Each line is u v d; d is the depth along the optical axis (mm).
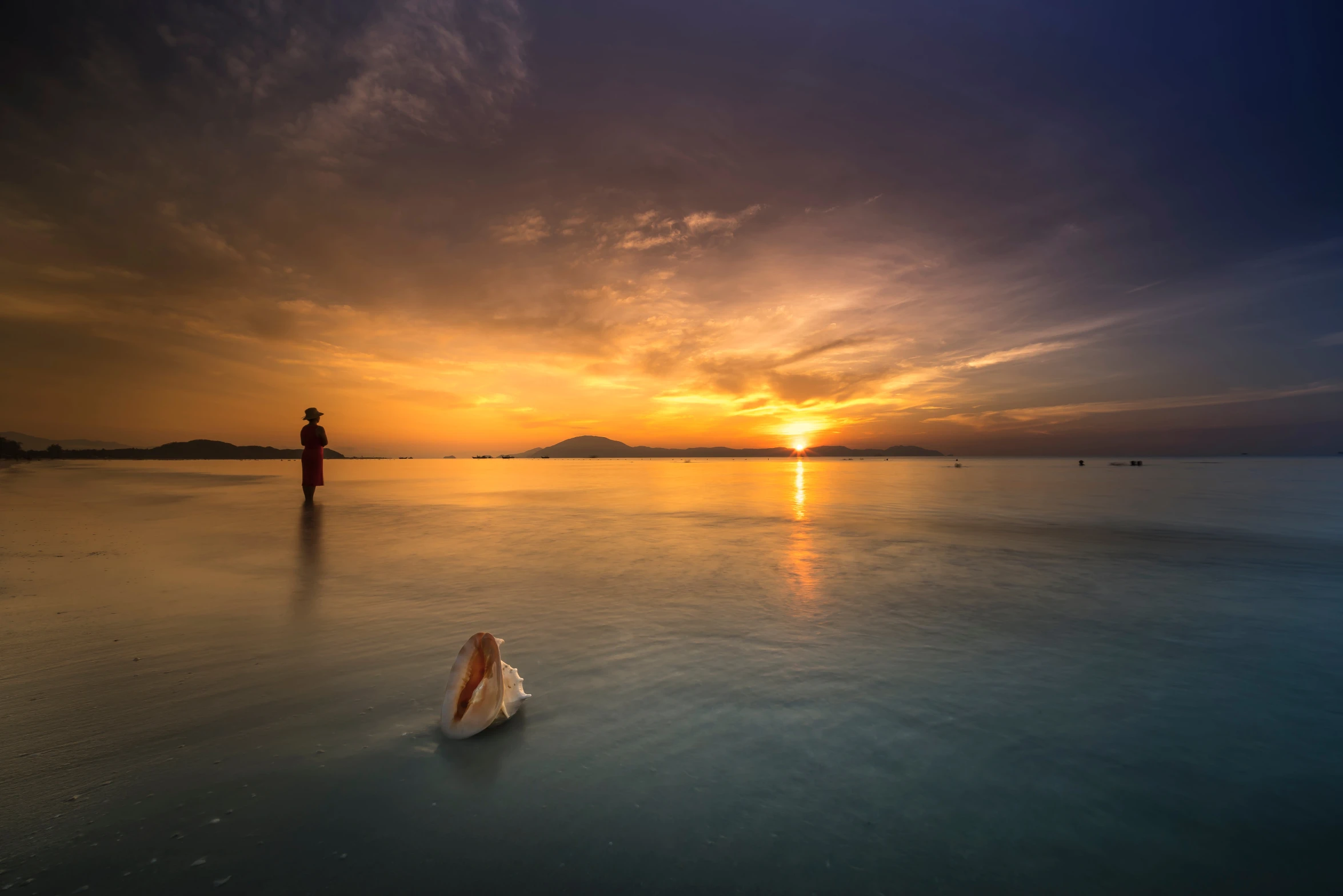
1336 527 12555
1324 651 4668
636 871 2145
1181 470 58625
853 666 4309
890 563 8430
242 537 10773
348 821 2422
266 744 3049
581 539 10891
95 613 5582
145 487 25594
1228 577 7492
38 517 13836
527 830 2377
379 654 4469
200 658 4363
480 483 33625
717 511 16500
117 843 2275
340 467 82938
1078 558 8867
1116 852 2289
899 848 2299
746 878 2115
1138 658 4504
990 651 4648
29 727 3225
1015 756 3010
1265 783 2775
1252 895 2061
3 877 2086
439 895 2016
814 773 2832
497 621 5422
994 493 24141
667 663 4348
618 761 2918
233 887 2045
